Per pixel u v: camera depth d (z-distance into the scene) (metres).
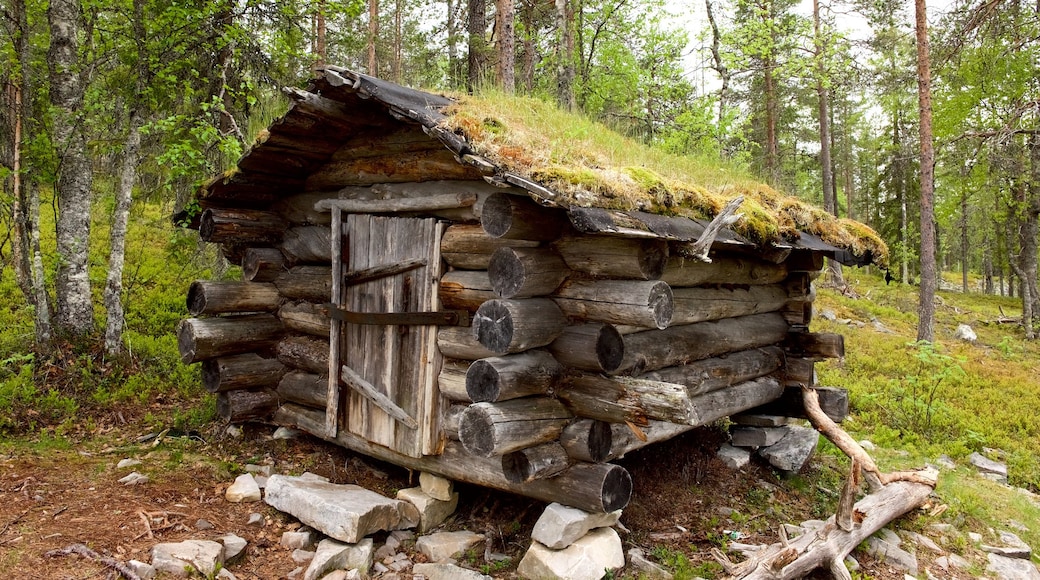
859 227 7.54
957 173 20.59
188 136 9.43
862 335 16.67
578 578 4.36
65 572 4.06
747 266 6.50
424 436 5.30
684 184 5.31
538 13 16.66
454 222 5.37
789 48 17.47
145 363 8.51
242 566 4.54
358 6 9.84
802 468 7.31
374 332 5.82
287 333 7.14
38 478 5.52
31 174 8.24
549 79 17.22
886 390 11.49
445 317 5.24
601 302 4.46
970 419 10.30
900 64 17.33
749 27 16.84
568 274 4.73
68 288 8.34
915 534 5.82
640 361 5.00
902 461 8.15
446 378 5.26
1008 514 6.82
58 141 8.03
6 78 9.01
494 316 4.39
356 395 6.02
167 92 8.74
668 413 4.15
